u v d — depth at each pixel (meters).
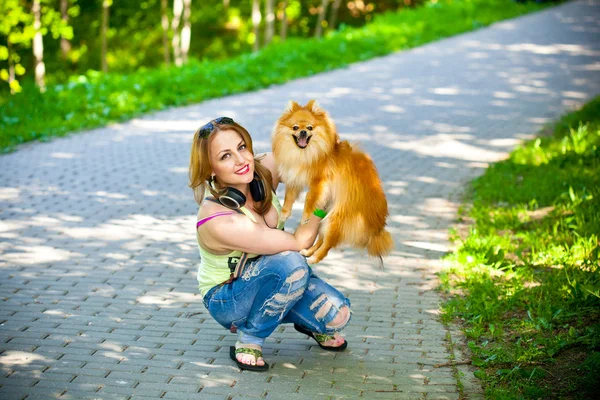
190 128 11.25
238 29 40.25
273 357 4.19
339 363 4.11
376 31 21.52
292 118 3.75
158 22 38.53
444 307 4.88
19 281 5.38
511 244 5.97
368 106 12.86
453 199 7.61
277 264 3.69
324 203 3.81
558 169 7.94
